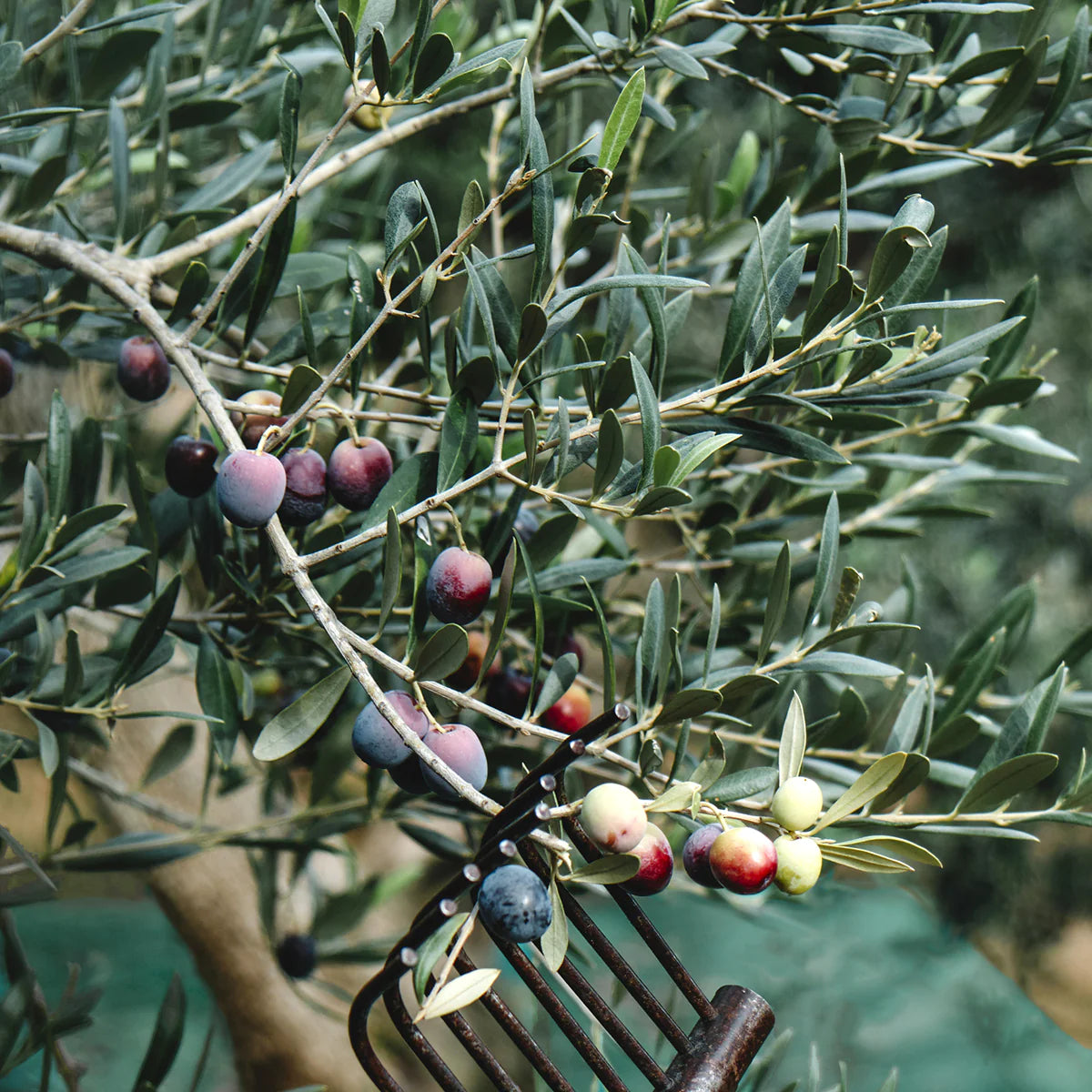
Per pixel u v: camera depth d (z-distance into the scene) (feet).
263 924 4.51
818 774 3.82
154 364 3.58
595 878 3.10
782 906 4.47
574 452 3.32
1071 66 3.59
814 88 3.86
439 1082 3.14
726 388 3.30
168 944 8.77
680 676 3.22
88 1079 7.36
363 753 3.16
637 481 3.27
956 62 3.77
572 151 3.21
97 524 3.60
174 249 3.62
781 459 3.90
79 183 4.09
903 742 3.50
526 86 3.20
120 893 9.39
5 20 3.86
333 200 4.90
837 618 3.29
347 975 6.14
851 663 3.28
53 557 3.52
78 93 3.81
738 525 3.94
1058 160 3.67
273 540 3.21
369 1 3.27
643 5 3.52
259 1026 5.64
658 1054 3.87
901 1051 7.36
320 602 3.18
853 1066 7.23
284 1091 5.71
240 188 3.83
